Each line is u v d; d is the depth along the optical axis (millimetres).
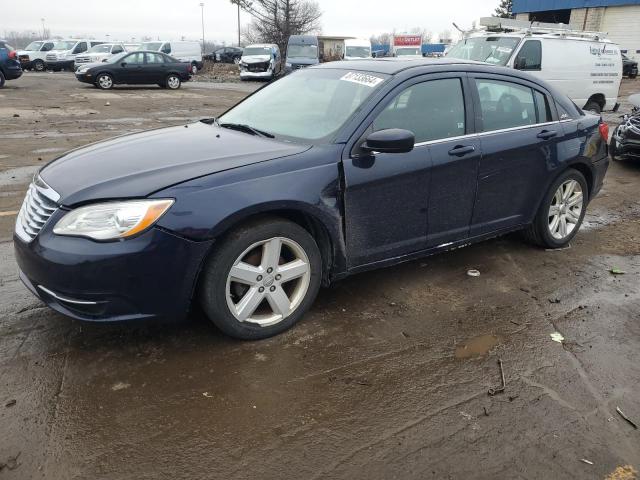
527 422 2699
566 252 5000
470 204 4145
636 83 29891
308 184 3221
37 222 2971
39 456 2377
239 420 2641
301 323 3537
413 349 3305
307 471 2357
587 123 4977
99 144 3764
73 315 2871
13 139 9648
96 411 2660
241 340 3275
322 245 3502
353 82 3875
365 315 3686
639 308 3926
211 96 19719
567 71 12367
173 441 2492
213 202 2920
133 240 2783
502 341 3432
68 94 18641
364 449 2492
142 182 2914
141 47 32438
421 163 3709
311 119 3736
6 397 2725
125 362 3049
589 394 2934
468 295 4047
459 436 2594
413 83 3787
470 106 4078
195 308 3568
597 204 6762
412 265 4566
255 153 3293
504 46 11781
